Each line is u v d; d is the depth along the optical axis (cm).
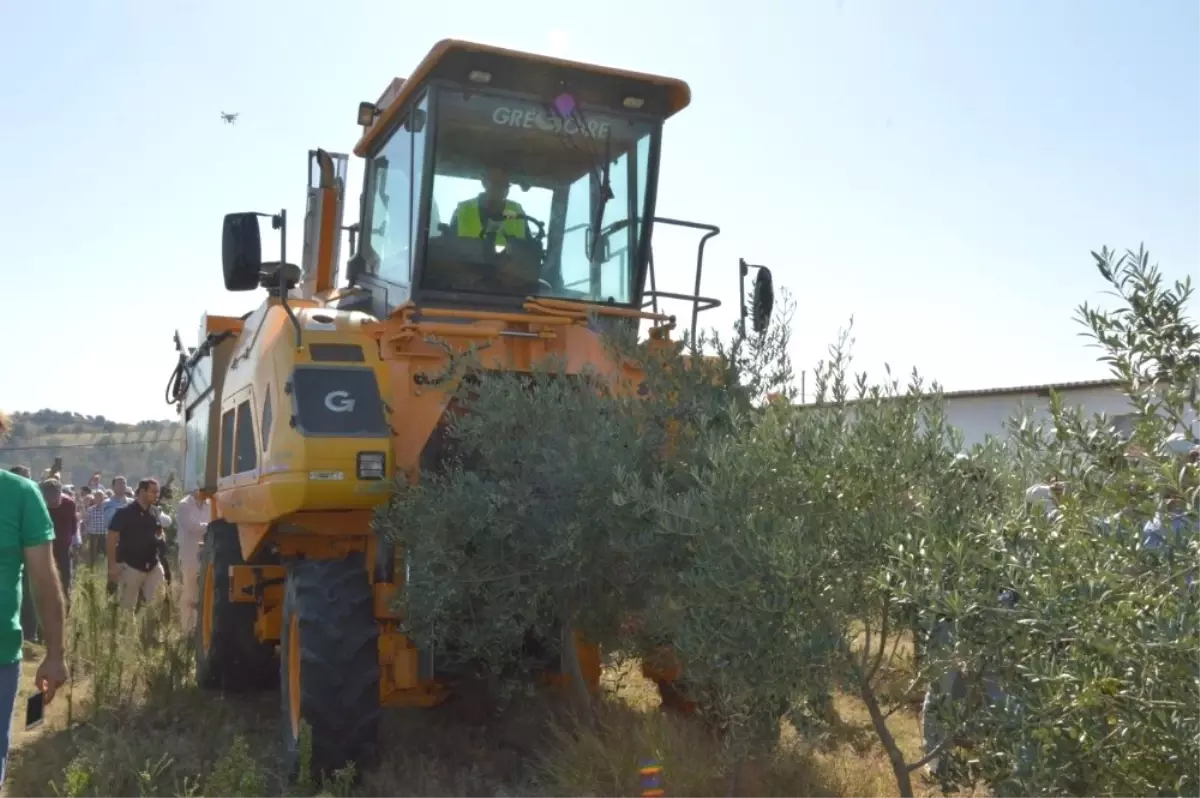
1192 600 270
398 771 547
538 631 504
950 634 339
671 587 442
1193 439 287
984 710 336
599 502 462
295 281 664
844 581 373
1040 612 286
